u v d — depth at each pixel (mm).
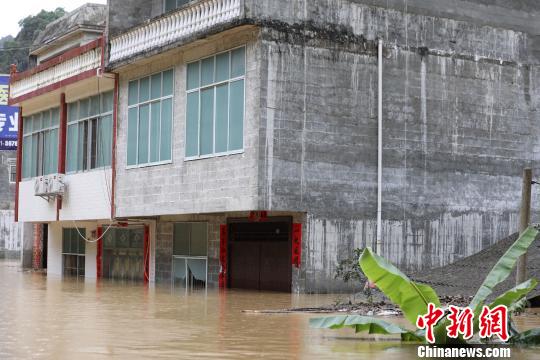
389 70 24109
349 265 23062
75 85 31219
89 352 10672
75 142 32188
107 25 28375
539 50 26594
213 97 24031
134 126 27875
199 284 27688
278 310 17359
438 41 24906
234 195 22969
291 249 23359
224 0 22875
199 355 10438
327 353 10719
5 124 38031
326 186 23031
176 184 25500
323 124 23062
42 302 19469
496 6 26031
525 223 15516
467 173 25141
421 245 24312
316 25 23047
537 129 26375
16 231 54875
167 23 25266
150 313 16703
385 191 23875
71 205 32000
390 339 12281
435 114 24734
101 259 33188
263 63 22250
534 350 11297
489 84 25656
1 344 11492
